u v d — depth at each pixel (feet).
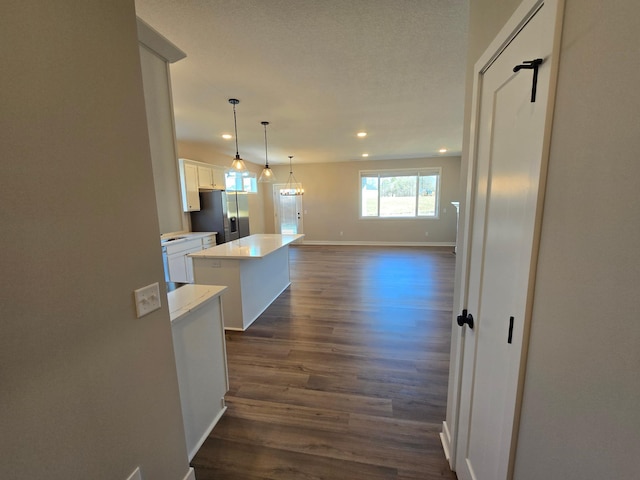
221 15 5.62
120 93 3.06
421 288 14.21
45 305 2.43
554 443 2.13
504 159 2.97
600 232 1.66
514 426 2.72
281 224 28.96
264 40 6.50
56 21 2.42
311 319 10.80
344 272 17.47
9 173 2.15
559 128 2.05
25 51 2.21
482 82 3.58
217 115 11.83
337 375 7.33
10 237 2.18
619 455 1.55
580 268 1.84
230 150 20.06
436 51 7.06
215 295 5.67
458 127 14.21
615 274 1.54
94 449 2.92
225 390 6.20
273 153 21.70
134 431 3.40
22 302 2.27
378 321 10.50
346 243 27.63
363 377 7.23
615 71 1.53
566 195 1.98
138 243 3.35
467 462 4.12
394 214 26.53
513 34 2.73
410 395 6.55
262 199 28.53
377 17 5.77
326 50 6.98
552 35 2.08
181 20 5.75
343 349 8.60
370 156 23.80
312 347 8.75
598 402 1.70
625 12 1.45
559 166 2.06
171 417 4.01
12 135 2.15
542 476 2.30
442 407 6.16
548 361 2.20
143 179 3.40
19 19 2.16
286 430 5.61
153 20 5.74
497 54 3.13
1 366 2.17
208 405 5.62
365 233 27.14
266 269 12.10
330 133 15.30
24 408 2.32
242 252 10.34
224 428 5.68
